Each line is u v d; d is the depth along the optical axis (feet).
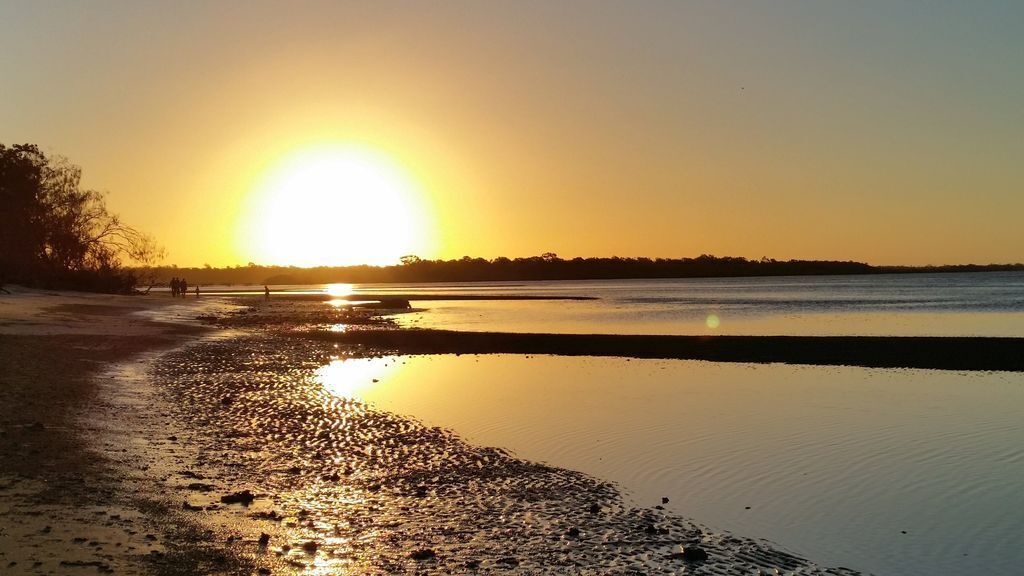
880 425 76.07
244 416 73.20
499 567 37.06
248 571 33.35
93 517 37.88
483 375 112.78
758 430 72.84
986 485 54.54
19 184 274.16
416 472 55.31
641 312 281.13
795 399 91.91
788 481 54.95
